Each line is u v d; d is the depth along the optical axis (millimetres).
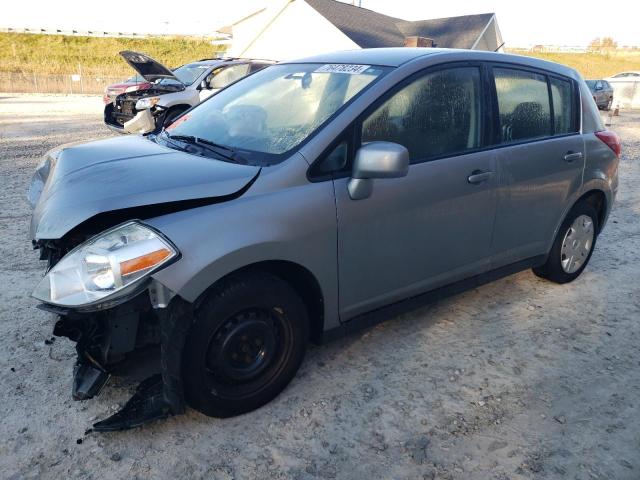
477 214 3584
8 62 37688
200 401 2668
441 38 25359
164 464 2516
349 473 2510
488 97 3658
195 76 12680
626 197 7922
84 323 2605
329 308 3025
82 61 40812
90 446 2604
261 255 2631
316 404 2969
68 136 12359
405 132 3211
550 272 4500
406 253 3271
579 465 2605
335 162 2920
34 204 3410
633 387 3236
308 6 23000
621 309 4230
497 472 2547
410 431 2797
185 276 2424
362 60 3477
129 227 2447
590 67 51875
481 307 4184
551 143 4051
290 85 3523
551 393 3148
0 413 2787
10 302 3926
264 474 2484
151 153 3104
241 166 2818
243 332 2705
